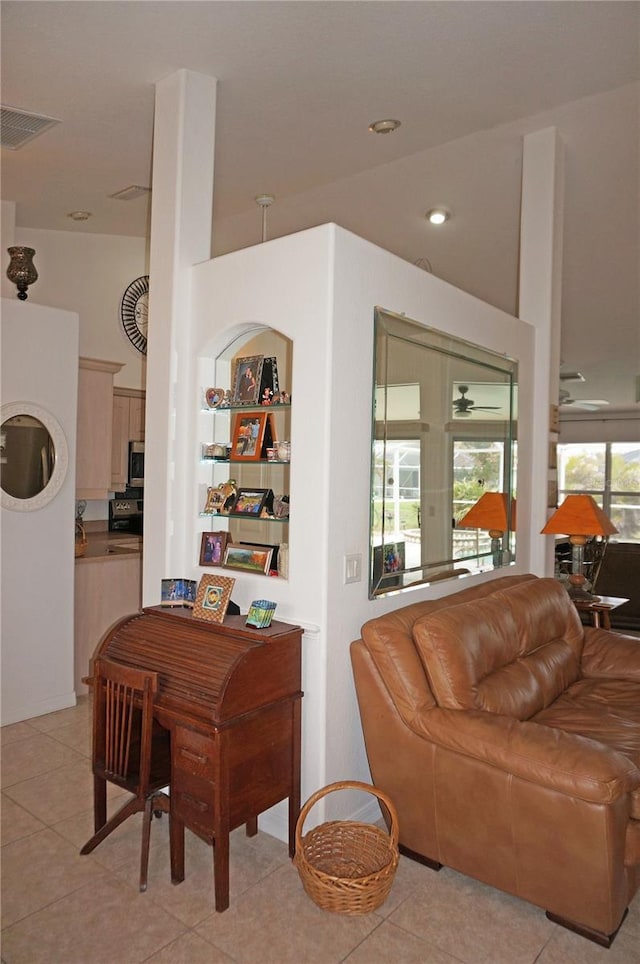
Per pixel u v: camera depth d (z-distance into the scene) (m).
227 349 2.90
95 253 5.02
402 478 2.83
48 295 4.79
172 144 2.95
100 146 3.60
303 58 2.89
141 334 5.28
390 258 2.70
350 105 3.31
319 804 2.38
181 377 2.88
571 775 1.89
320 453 2.39
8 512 3.49
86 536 4.78
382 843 2.26
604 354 7.51
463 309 3.23
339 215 4.68
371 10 2.59
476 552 3.45
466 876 2.28
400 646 2.32
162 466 2.88
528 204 3.82
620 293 5.69
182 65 2.91
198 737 2.11
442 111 3.39
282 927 2.02
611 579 6.12
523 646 2.81
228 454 2.80
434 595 3.05
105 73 2.96
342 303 2.43
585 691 2.97
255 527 3.09
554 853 1.96
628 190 4.16
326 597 2.38
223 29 2.67
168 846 2.43
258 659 2.19
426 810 2.26
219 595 2.44
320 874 2.02
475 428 3.41
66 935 1.96
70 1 2.47
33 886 2.19
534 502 4.00
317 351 2.40
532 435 3.97
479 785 2.11
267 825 2.53
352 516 2.50
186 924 2.02
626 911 2.08
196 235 2.95
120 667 2.27
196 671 2.19
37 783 2.89
